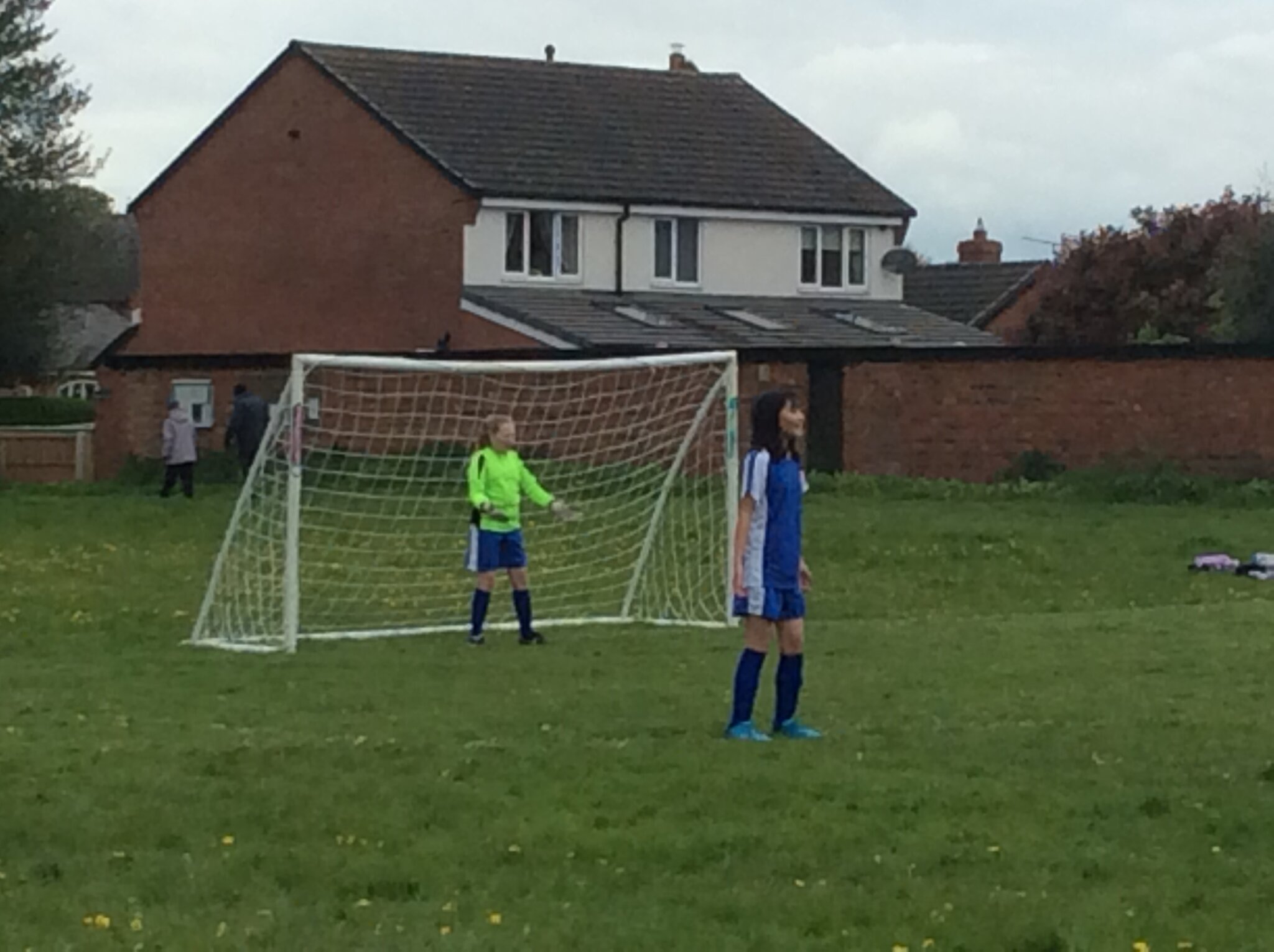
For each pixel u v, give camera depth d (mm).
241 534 23547
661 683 14898
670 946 7828
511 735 12297
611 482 29094
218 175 51281
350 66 49500
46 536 28938
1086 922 8125
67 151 59000
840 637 17734
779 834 9531
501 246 46812
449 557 25188
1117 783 10648
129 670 15961
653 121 51312
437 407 32406
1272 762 11250
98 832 9664
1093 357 35750
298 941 7887
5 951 7766
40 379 62250
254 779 10820
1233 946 7859
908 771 10992
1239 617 18906
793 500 12078
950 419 37281
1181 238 55281
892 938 7918
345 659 16781
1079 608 21719
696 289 49531
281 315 50156
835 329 47938
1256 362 34375
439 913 8312
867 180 52500
